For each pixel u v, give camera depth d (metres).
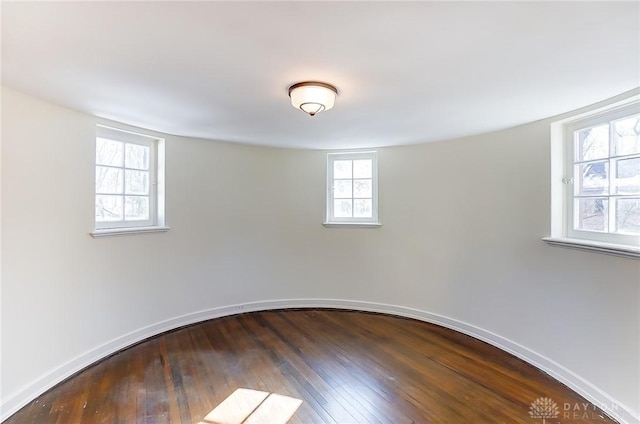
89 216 2.46
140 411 1.91
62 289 2.24
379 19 1.20
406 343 2.90
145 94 1.99
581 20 1.19
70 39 1.34
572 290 2.20
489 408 1.96
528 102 2.10
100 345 2.54
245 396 2.08
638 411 1.75
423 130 2.88
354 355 2.66
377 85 1.84
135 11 1.14
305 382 2.24
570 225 2.36
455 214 3.22
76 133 2.35
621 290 1.86
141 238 2.90
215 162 3.46
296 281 3.90
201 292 3.40
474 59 1.52
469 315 3.10
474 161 3.06
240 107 2.24
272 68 1.62
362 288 3.82
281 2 1.09
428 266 3.45
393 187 3.66
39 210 2.09
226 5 1.11
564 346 2.25
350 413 1.91
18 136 1.96
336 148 3.77
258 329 3.22
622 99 1.93
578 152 2.33
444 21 1.21
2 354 1.86
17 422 1.81
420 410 1.94
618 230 2.02
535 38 1.33
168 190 3.12
